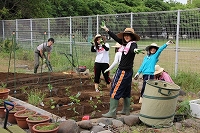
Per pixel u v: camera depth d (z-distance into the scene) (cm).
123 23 815
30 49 1253
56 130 322
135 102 530
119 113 436
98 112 453
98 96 506
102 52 574
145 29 758
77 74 711
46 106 455
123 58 401
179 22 669
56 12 2095
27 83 611
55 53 1052
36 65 749
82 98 509
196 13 639
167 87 397
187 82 631
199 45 641
